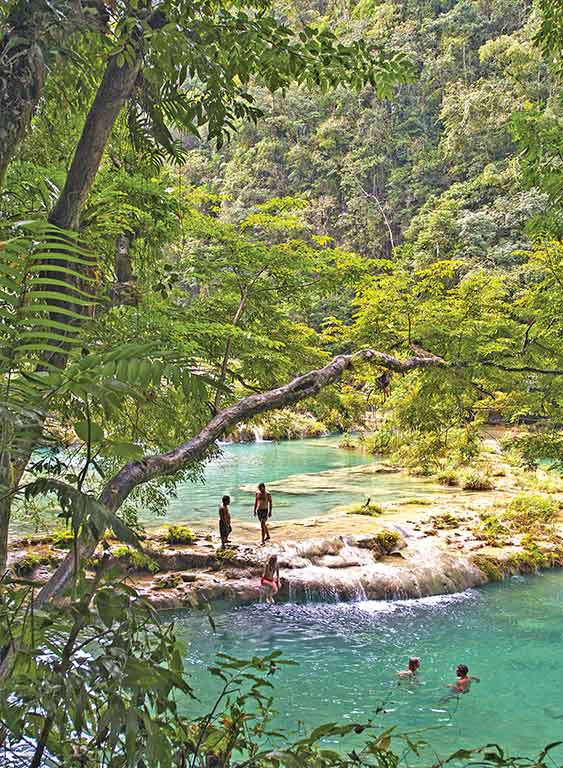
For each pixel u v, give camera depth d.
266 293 8.12
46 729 2.04
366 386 10.09
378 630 11.40
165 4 4.07
